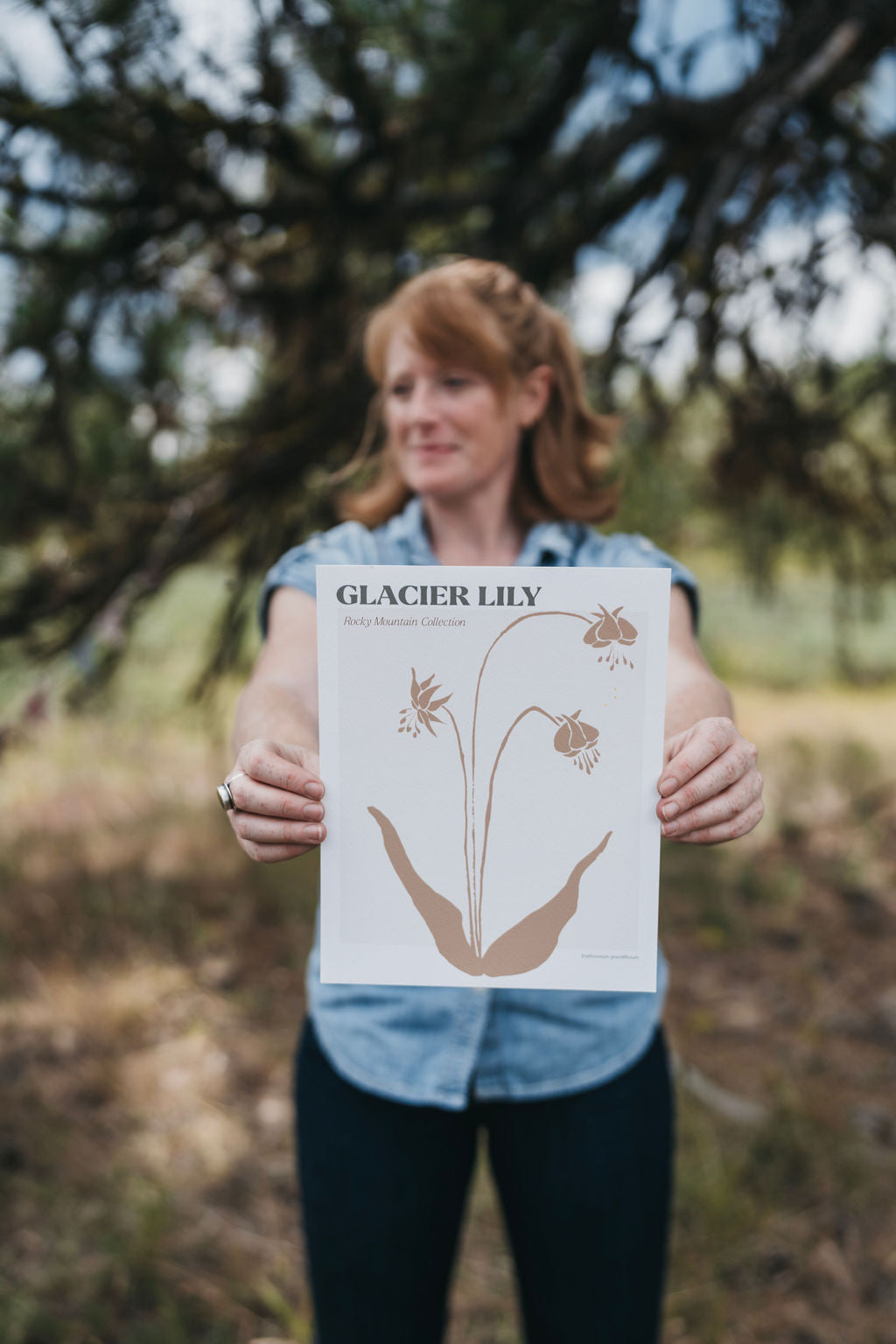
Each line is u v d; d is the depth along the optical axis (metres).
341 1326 1.18
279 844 0.95
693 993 3.12
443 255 2.50
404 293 1.25
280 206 2.15
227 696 5.03
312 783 0.92
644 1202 1.17
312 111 1.96
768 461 3.03
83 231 2.08
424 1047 1.14
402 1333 1.17
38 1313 1.82
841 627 3.93
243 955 3.32
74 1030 2.82
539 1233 1.16
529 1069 1.14
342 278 2.53
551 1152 1.15
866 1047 2.80
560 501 1.31
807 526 3.50
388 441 1.43
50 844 4.11
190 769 4.95
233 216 2.09
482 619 0.94
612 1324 1.16
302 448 2.39
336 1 1.66
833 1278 1.93
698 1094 2.46
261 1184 2.23
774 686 7.75
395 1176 1.15
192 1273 1.97
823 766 5.41
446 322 1.17
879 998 3.07
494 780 0.96
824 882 4.03
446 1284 1.23
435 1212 1.18
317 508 2.51
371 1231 1.15
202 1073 2.65
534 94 2.30
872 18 2.16
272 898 3.69
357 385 2.37
